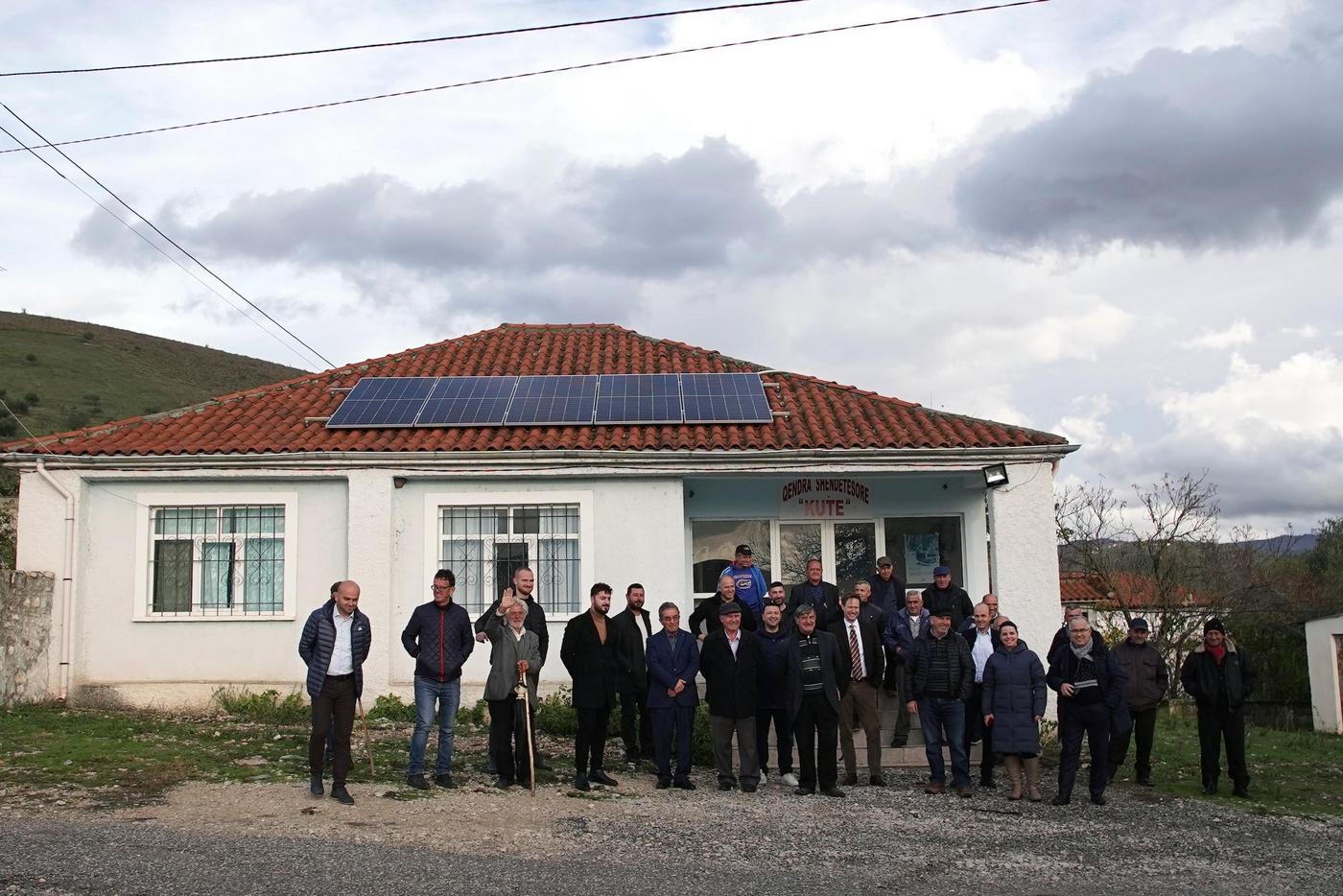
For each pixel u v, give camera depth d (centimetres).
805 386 1812
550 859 798
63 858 741
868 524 1673
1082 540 2853
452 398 1680
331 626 959
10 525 1862
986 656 1176
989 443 1539
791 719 1105
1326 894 791
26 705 1427
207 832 827
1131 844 928
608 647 1081
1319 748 1709
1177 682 2555
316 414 1661
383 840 823
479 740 1333
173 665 1522
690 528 1670
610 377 1758
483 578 1545
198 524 1553
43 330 7269
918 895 753
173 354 7750
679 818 953
